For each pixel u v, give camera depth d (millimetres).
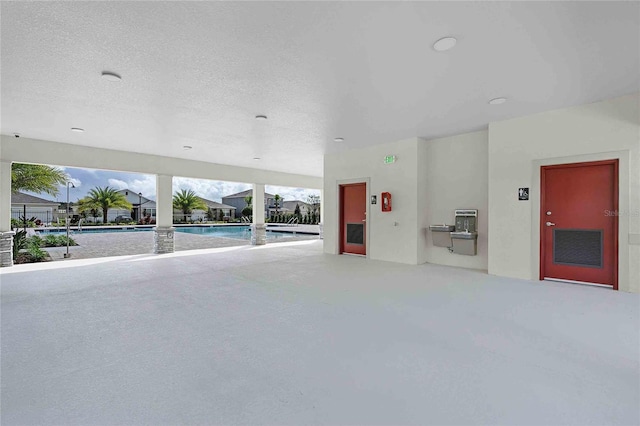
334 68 3533
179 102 4578
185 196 27953
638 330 2996
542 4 2424
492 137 5480
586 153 4602
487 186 6016
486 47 3074
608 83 3900
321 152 8195
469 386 2072
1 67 3480
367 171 7539
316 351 2582
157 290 4594
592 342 2736
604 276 4617
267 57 3285
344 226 8398
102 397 1951
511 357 2471
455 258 6484
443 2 2410
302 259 7504
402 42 2990
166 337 2875
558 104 4648
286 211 29156
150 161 8469
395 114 5129
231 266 6590
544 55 3223
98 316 3447
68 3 2418
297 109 4898
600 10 2490
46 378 2170
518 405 1871
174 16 2590
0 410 1817
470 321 3254
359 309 3654
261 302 3953
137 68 3525
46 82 3877
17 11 2510
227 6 2463
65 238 11336
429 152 6875
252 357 2479
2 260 6422
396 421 1733
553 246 5051
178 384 2098
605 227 4602
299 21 2660
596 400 1914
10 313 3553
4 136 6422
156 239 8711
